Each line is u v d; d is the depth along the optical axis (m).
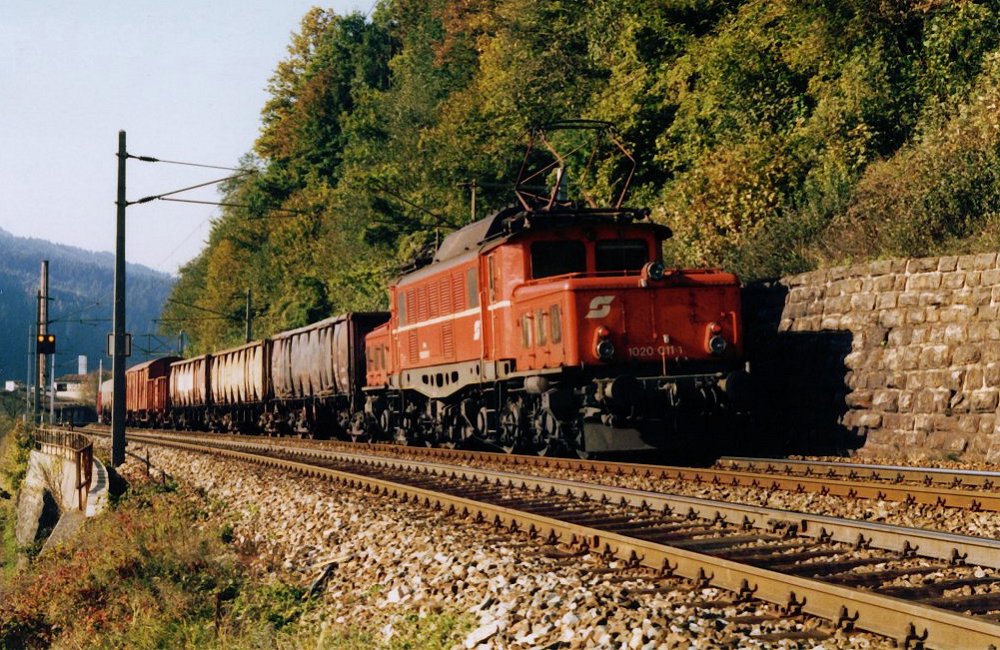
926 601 6.41
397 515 11.74
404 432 23.53
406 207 47.00
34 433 43.91
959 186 17.59
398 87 67.12
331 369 29.73
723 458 15.53
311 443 28.83
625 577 7.77
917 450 15.04
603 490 11.86
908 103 23.17
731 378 14.91
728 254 22.05
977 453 14.08
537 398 16.42
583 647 6.18
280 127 86.88
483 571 8.36
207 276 86.75
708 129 28.41
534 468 15.89
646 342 15.37
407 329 22.25
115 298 23.55
